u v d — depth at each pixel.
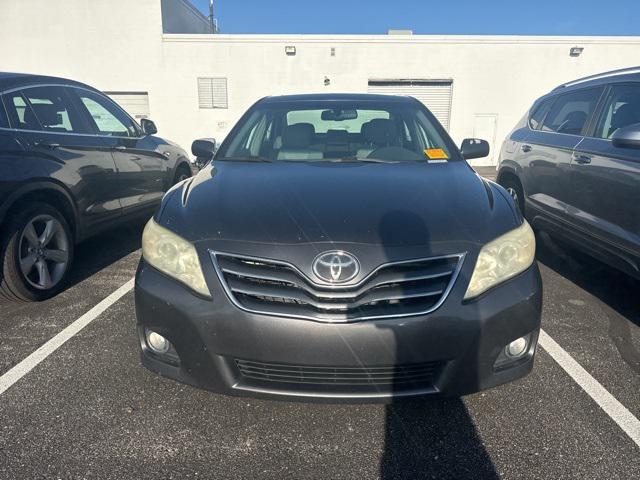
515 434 2.11
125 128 4.60
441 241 2.00
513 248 2.08
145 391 2.41
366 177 2.60
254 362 1.94
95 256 4.61
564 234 3.91
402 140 3.27
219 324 1.92
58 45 17.12
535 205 4.41
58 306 3.42
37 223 3.39
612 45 17.11
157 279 2.07
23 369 2.60
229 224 2.09
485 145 3.48
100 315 3.27
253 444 2.05
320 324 1.86
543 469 1.91
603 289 3.82
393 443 2.06
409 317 1.88
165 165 5.18
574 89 4.29
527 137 4.80
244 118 3.58
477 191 2.46
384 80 17.47
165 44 17.17
